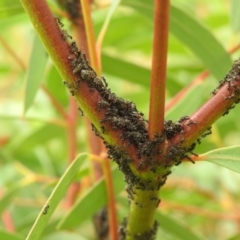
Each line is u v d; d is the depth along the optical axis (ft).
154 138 0.94
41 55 1.34
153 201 1.00
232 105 0.95
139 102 1.96
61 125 1.69
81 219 1.26
